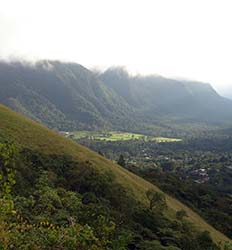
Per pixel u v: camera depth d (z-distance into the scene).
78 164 66.12
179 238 49.84
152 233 47.03
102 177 60.94
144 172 112.75
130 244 39.97
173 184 104.69
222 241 70.06
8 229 17.97
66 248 18.41
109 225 28.98
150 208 61.84
